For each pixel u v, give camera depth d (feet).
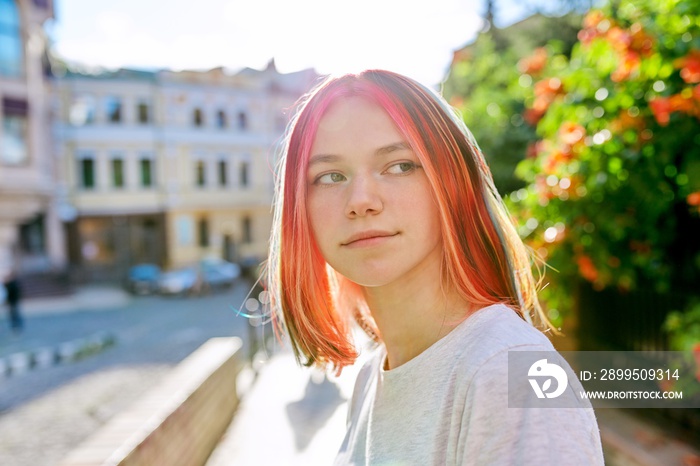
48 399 26.40
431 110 2.78
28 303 73.15
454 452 2.27
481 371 2.23
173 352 37.55
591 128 12.19
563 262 12.32
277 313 3.76
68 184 95.91
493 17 36.58
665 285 12.86
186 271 80.23
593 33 12.89
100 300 75.87
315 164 2.86
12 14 74.59
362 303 4.03
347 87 2.85
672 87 10.68
